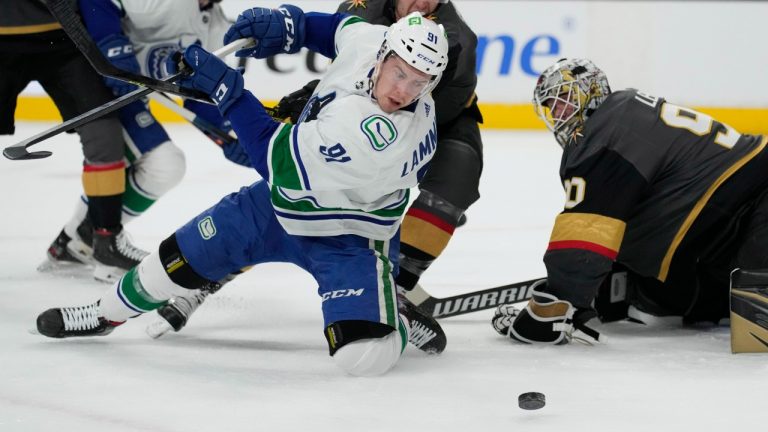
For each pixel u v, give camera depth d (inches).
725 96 585.9
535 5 595.8
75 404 191.8
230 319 267.9
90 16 291.1
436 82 200.4
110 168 297.7
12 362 219.3
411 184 211.6
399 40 192.5
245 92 206.7
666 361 223.6
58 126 221.8
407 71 192.2
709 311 260.5
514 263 344.2
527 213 433.7
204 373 213.3
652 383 205.5
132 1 293.4
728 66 582.9
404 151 201.0
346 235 217.0
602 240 227.0
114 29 293.4
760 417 183.3
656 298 258.1
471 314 279.9
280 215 213.8
